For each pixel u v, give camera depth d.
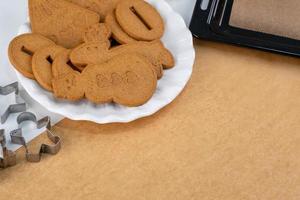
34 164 0.54
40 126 0.57
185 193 0.54
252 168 0.56
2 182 0.53
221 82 0.62
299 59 0.65
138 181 0.54
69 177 0.54
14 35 0.63
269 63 0.65
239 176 0.55
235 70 0.63
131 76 0.57
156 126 0.58
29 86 0.57
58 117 0.58
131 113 0.57
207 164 0.56
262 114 0.60
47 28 0.60
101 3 0.63
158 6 0.65
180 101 0.60
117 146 0.56
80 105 0.57
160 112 0.59
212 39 0.64
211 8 0.66
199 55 0.64
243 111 0.60
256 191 0.55
